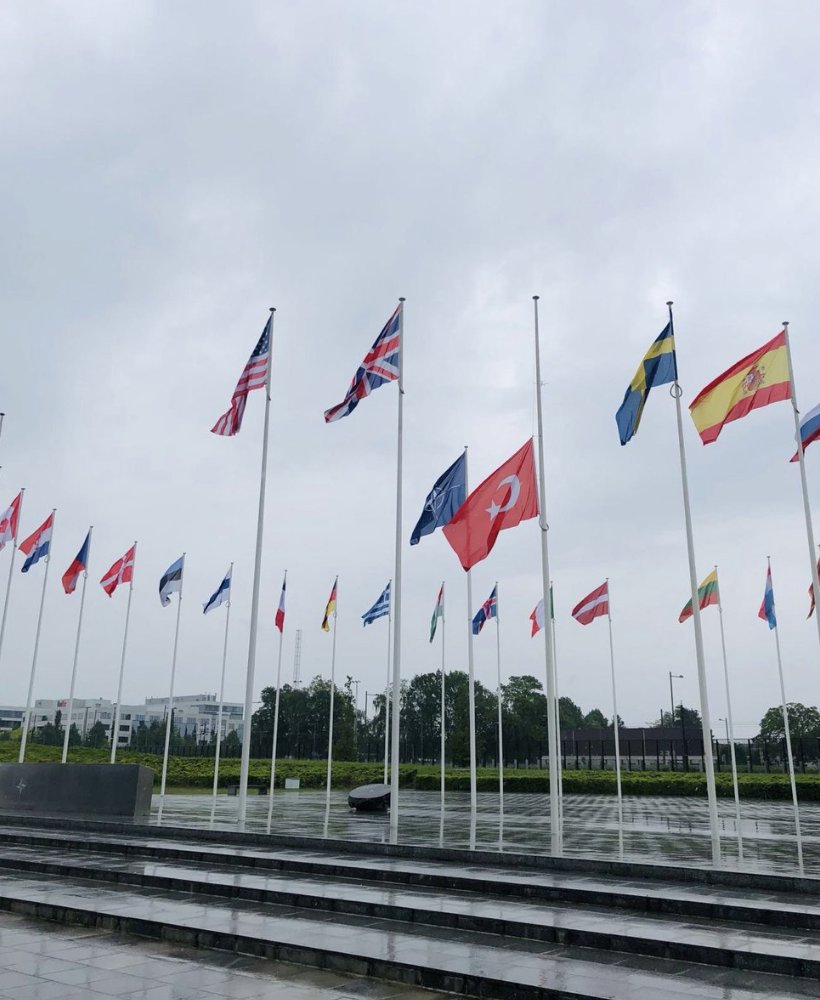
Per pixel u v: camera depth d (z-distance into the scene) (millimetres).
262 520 22234
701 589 29109
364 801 30141
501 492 18781
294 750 77938
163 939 10102
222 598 33156
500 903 11492
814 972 7984
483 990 7789
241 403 23188
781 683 28375
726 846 18062
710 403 17547
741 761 62688
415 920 10664
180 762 52812
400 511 20234
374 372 21312
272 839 17812
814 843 18984
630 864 13375
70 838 19031
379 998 7688
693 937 9156
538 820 26516
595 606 28078
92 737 104438
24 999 7430
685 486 17188
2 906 12008
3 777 27156
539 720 83125
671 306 18328
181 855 16469
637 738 69375
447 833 20859
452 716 84688
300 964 8938
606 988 7531
